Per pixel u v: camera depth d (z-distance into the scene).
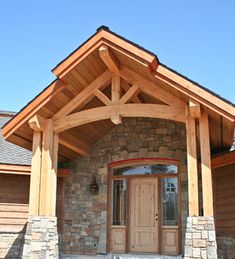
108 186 10.70
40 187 8.34
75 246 10.53
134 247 10.17
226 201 9.39
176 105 7.71
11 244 10.91
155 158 10.37
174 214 10.03
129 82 8.23
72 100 8.68
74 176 11.12
